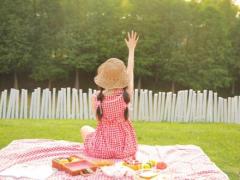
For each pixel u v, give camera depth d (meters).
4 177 4.79
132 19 17.39
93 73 18.69
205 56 17.44
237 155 8.23
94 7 17.33
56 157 5.47
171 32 17.61
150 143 8.91
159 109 11.98
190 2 17.64
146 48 17.44
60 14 17.44
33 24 17.25
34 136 9.20
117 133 5.34
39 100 11.82
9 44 16.98
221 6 17.81
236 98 12.09
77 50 17.39
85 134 5.70
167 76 17.67
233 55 17.91
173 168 5.20
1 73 18.16
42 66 17.58
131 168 5.02
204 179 4.83
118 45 17.39
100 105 5.29
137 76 18.28
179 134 9.89
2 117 11.78
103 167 4.96
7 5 16.89
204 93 12.06
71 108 12.03
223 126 11.39
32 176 4.79
